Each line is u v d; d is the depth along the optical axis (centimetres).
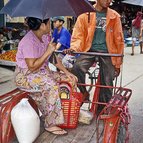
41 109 350
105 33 416
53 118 343
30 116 311
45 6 280
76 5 312
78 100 359
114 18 411
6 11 307
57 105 341
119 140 292
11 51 930
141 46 1350
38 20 326
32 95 345
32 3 284
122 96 324
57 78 372
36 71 340
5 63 883
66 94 355
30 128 313
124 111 296
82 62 412
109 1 409
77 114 357
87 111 386
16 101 323
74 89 369
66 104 352
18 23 1151
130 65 1024
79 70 411
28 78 336
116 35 415
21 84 338
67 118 355
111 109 288
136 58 1201
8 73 839
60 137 340
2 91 664
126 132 300
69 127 359
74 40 415
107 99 421
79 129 360
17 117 309
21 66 338
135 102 588
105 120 286
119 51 420
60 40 606
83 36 417
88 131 354
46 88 337
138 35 1310
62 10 283
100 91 421
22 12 282
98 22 416
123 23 1756
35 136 323
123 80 784
